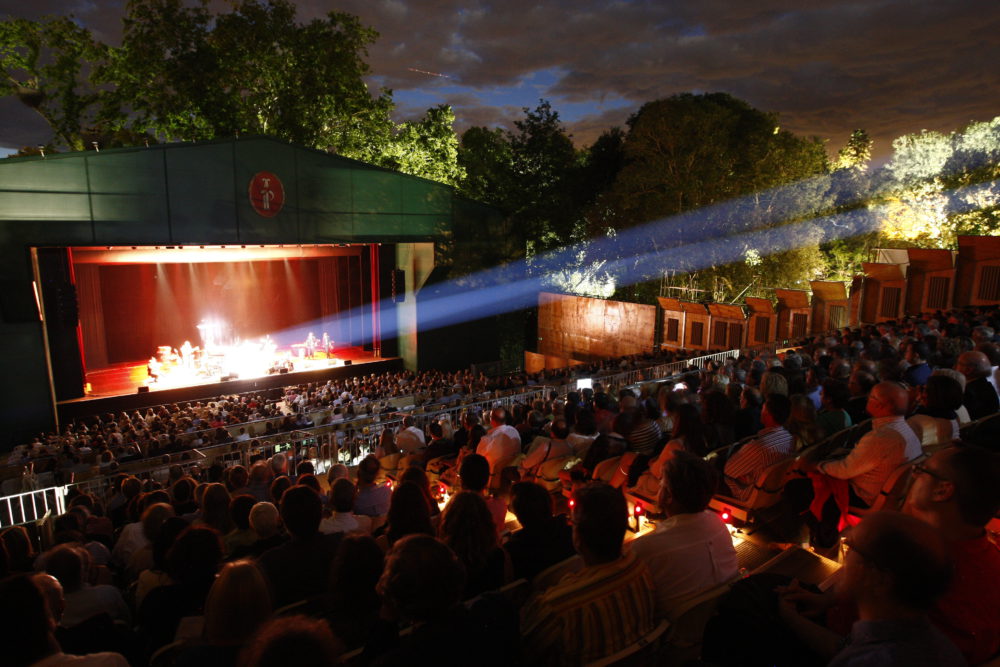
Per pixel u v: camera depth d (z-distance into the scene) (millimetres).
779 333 31281
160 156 25812
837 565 3994
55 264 25297
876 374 7582
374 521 6234
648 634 2902
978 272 23625
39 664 2506
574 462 6918
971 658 2443
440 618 2521
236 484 8469
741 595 3049
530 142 45250
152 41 33531
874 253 29797
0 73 33781
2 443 23969
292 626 1962
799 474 5148
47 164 23719
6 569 4441
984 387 5922
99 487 12266
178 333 34688
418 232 33406
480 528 3641
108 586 4523
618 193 41312
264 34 33906
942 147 43406
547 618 2889
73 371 26297
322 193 30094
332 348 38469
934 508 2494
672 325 35469
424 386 26250
